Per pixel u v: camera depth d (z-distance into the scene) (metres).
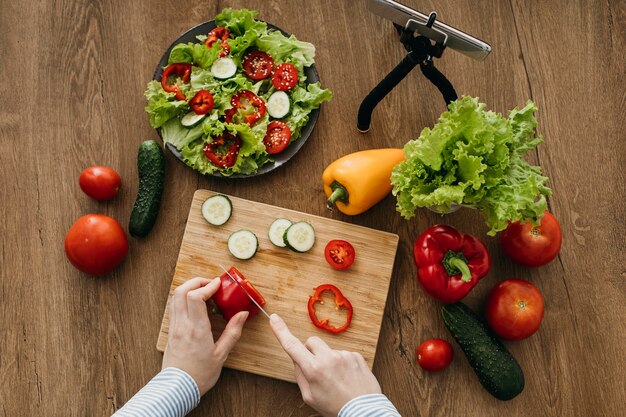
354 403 1.01
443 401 1.19
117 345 1.20
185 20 1.25
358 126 1.22
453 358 1.20
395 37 1.25
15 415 1.19
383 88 1.14
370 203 1.18
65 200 1.22
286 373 1.18
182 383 1.08
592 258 1.22
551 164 1.24
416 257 1.17
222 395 1.19
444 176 1.10
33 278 1.21
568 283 1.22
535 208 1.07
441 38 1.04
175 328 1.11
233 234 1.19
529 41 1.25
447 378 1.20
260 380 1.19
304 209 1.23
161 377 1.09
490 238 1.23
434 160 1.06
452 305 1.17
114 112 1.23
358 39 1.25
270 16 1.25
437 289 1.15
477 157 1.04
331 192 1.20
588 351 1.21
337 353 1.05
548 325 1.21
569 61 1.25
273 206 1.21
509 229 1.18
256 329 1.19
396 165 1.12
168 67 1.19
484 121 1.06
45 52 1.24
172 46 1.20
